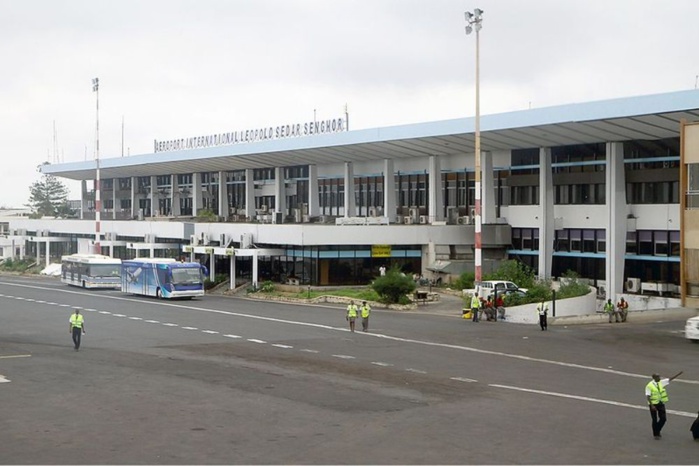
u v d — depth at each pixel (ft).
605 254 216.95
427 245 240.12
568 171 229.04
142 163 346.54
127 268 235.81
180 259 290.97
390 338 134.41
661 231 206.80
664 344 128.47
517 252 242.37
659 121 178.60
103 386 89.71
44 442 65.00
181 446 63.77
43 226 391.24
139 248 290.97
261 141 284.00
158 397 83.51
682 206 139.64
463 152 247.29
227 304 203.41
